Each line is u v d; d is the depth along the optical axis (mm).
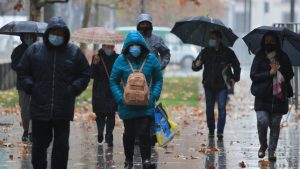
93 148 25844
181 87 62625
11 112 38625
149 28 26125
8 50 82938
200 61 28953
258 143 27750
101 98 25812
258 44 23812
